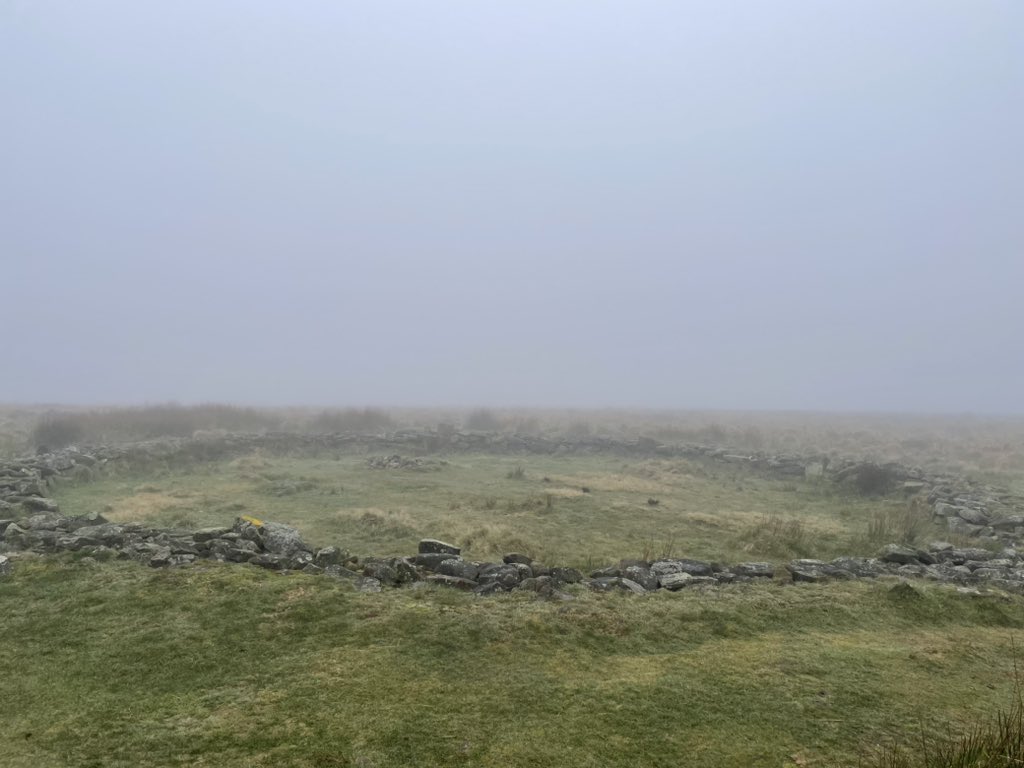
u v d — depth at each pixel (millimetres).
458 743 5098
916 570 10406
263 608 7453
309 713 5445
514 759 4906
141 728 5191
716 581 9477
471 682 6133
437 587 8516
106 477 18859
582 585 8977
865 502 19609
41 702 5559
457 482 20625
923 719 5777
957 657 7242
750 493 20844
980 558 11742
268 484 18453
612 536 13812
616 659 6824
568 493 18500
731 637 7559
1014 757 4492
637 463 27094
